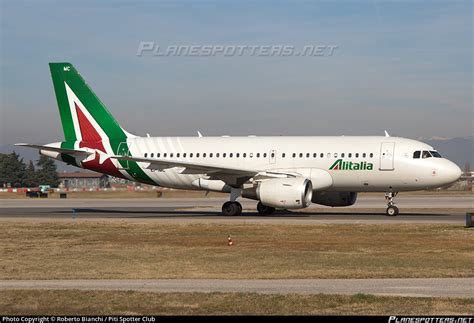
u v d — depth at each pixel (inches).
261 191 2677.2
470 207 3469.5
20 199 5226.4
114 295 1087.6
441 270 1360.7
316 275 1304.1
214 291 1127.6
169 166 2817.4
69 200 4891.7
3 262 1547.7
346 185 2790.4
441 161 2696.9
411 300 1031.0
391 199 2819.9
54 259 1595.7
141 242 1929.1
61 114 3191.4
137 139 3102.9
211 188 2925.7
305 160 2815.0
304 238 1973.4
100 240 1984.5
